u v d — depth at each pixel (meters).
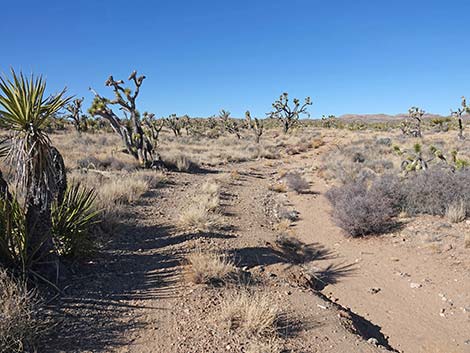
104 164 17.70
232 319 4.55
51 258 5.19
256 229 9.41
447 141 29.83
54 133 38.31
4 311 3.77
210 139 46.25
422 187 10.02
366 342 4.58
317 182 16.56
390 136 40.38
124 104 17.67
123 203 10.30
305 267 7.31
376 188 10.59
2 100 4.54
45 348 3.77
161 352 3.90
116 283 5.47
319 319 4.95
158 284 5.54
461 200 9.11
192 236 7.97
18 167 4.71
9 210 4.86
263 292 5.56
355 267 7.39
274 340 4.23
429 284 6.39
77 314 4.47
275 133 55.62
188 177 17.12
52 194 5.01
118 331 4.24
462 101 32.38
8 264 4.83
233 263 6.38
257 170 22.25
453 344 4.88
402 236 8.44
